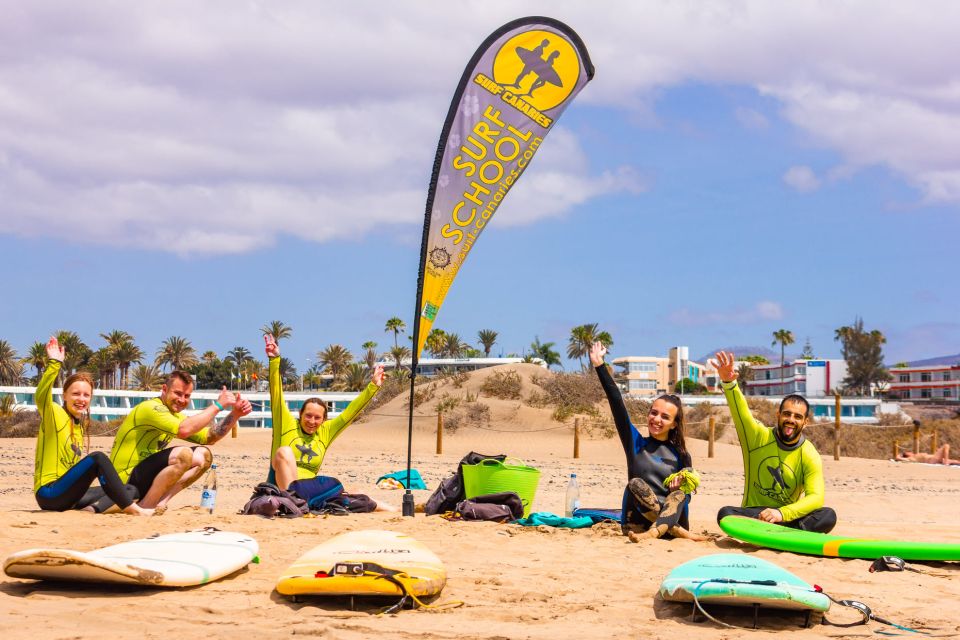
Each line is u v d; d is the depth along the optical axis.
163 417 8.71
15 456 22.67
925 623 5.17
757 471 8.51
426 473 20.03
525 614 5.07
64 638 4.37
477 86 9.37
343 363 131.25
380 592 5.13
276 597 5.33
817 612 5.02
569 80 9.40
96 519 7.90
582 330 126.00
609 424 35.53
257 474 18.61
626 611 5.23
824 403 85.69
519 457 29.31
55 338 8.59
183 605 5.06
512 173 9.41
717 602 5.02
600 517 9.52
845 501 15.34
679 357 142.38
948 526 10.38
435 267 9.39
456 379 41.28
